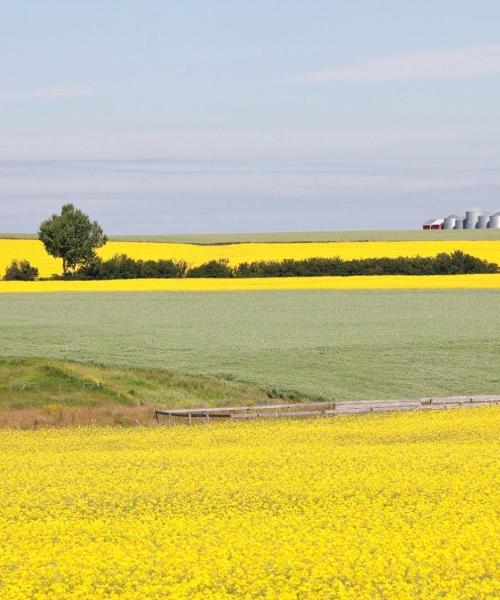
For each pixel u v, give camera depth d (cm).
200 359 9356
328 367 8962
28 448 5359
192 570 2736
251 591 2592
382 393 7775
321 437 5556
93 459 4666
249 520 3331
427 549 2881
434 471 4112
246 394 7831
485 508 3400
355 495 3719
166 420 6825
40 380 8412
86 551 2944
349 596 2523
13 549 2966
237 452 4819
